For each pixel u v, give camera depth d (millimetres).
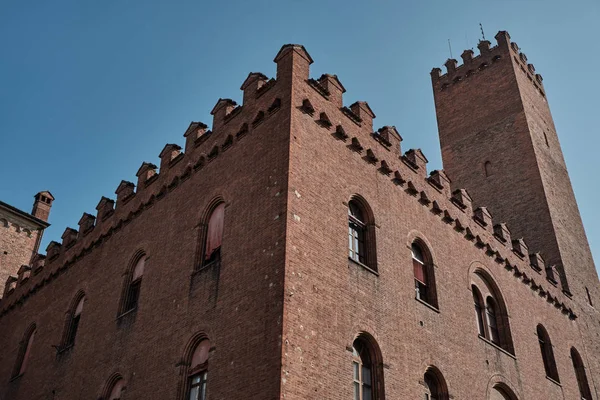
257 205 19031
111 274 25188
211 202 21438
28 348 29172
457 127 43062
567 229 36562
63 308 27547
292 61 20891
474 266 26062
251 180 19891
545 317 29859
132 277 24016
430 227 24297
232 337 17203
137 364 20578
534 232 35562
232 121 22516
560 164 40719
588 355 32031
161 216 23922
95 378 22375
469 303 24484
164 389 18750
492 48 44062
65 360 24984
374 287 19750
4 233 38594
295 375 15453
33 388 26281
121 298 23547
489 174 39344
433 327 21609
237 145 21562
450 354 21828
